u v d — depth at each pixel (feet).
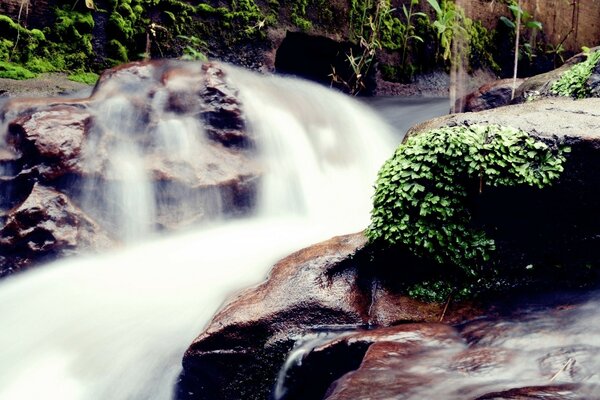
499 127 13.69
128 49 27.22
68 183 17.46
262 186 20.15
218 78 21.02
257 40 30.45
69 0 25.86
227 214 19.39
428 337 10.72
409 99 35.91
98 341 13.75
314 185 21.62
